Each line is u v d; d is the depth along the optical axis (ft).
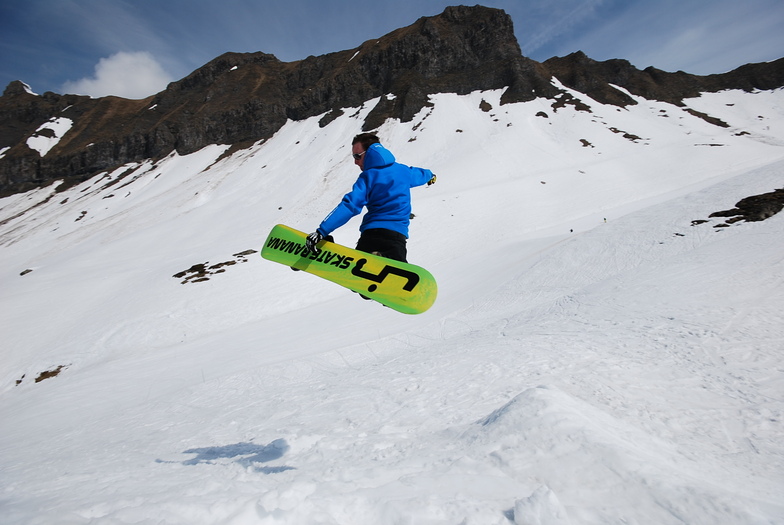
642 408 17.22
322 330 78.95
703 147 220.43
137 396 57.06
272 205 218.18
